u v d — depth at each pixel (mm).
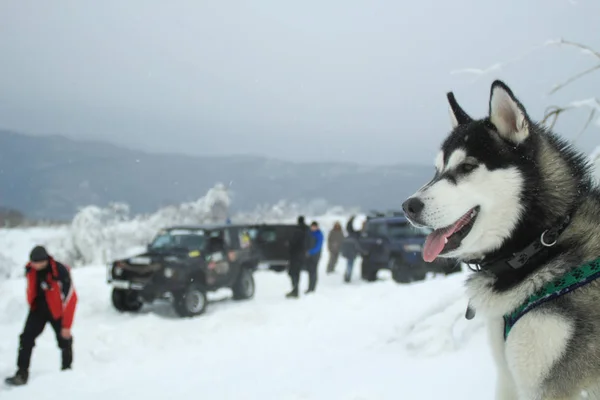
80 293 12516
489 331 2795
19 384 6457
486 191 2693
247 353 6711
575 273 2482
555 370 2451
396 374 4191
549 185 2672
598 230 2605
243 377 4965
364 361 4812
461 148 2807
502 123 2754
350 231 18250
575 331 2428
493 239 2719
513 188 2668
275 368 5250
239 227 13375
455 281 8203
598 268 2459
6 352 8109
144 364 6910
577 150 2906
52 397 5484
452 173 2783
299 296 13109
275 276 16953
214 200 30062
